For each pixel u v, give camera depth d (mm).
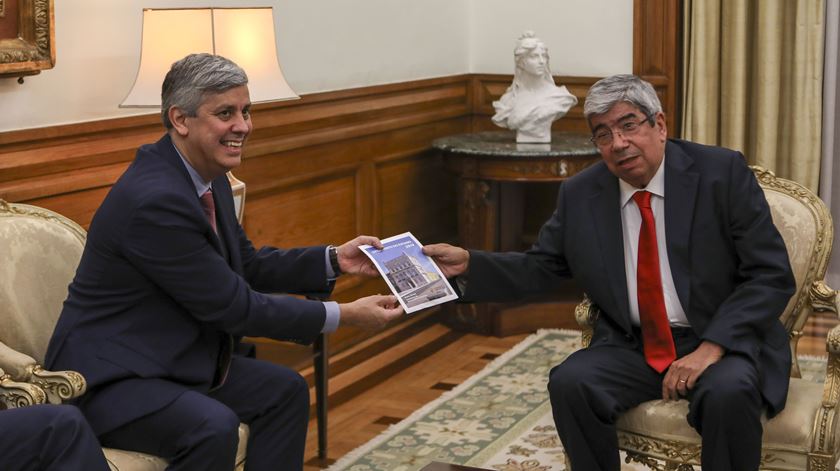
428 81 5695
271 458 2904
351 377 4891
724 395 2697
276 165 4613
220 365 2887
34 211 3129
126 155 3812
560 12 5910
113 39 3752
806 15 5352
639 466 3709
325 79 4918
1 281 2941
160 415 2641
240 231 3211
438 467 2781
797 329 3146
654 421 2863
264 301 2805
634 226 3072
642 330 3016
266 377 2965
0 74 3291
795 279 3104
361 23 5152
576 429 2893
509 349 5262
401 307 2967
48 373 2609
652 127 2924
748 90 5598
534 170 5191
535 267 3193
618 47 5789
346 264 3182
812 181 5477
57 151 3533
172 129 2789
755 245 2934
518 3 6004
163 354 2736
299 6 4699
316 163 4871
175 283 2688
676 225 2980
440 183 5922
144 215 2662
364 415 4391
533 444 3979
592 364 2943
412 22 5582
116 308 2744
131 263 2711
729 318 2879
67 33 3564
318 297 3299
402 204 5582
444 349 5301
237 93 2756
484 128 6164
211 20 3445
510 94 5527
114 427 2654
